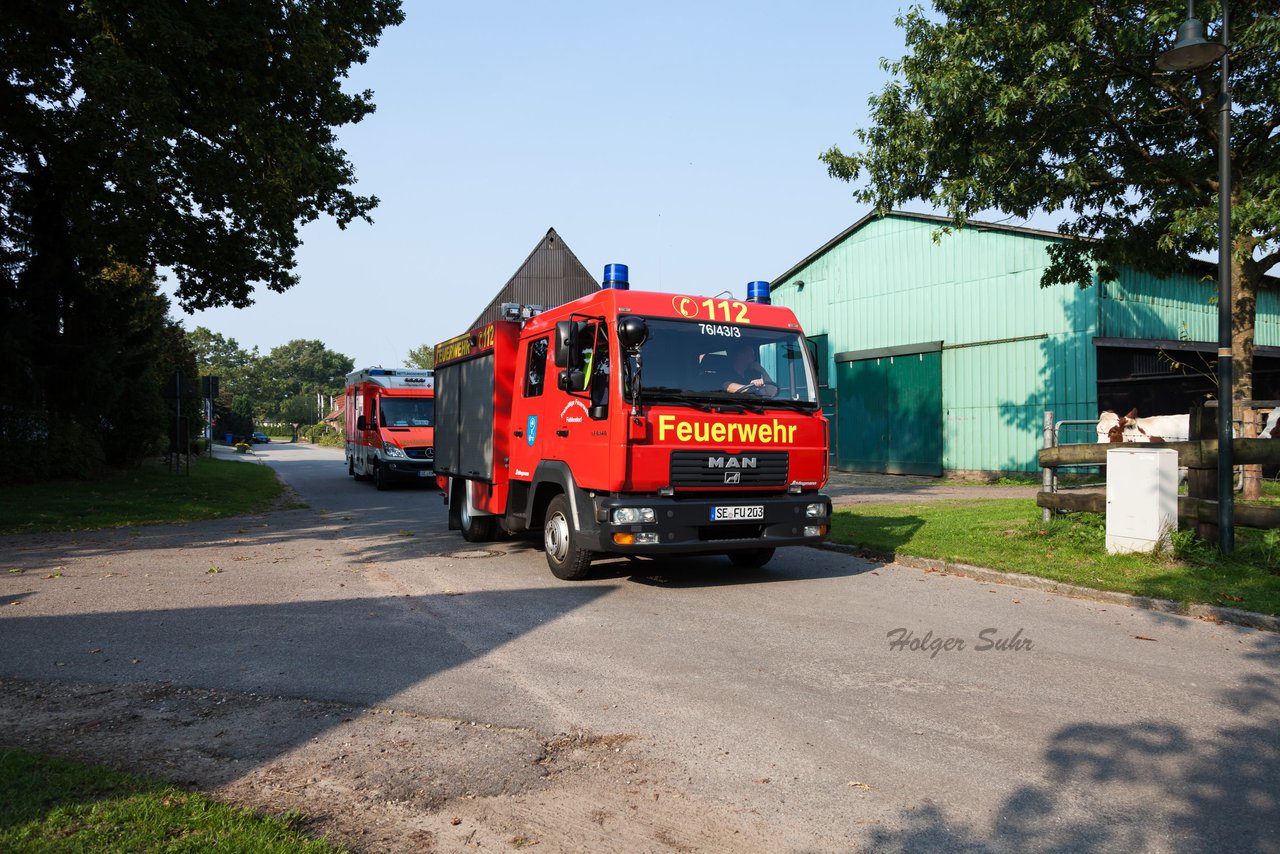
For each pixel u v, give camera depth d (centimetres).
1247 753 395
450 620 679
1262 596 671
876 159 1395
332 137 1942
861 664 546
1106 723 436
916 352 2397
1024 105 1243
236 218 1819
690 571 901
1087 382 1998
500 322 1019
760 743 414
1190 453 856
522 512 984
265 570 931
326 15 1734
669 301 807
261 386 13338
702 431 773
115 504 1614
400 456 2236
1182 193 1308
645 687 502
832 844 315
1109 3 1159
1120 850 308
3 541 1194
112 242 1830
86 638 627
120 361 2262
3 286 1952
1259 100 1213
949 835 321
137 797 338
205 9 1530
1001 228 2181
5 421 1880
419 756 401
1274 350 2345
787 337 854
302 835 318
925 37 1317
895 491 1853
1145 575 759
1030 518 1098
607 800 354
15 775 361
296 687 507
